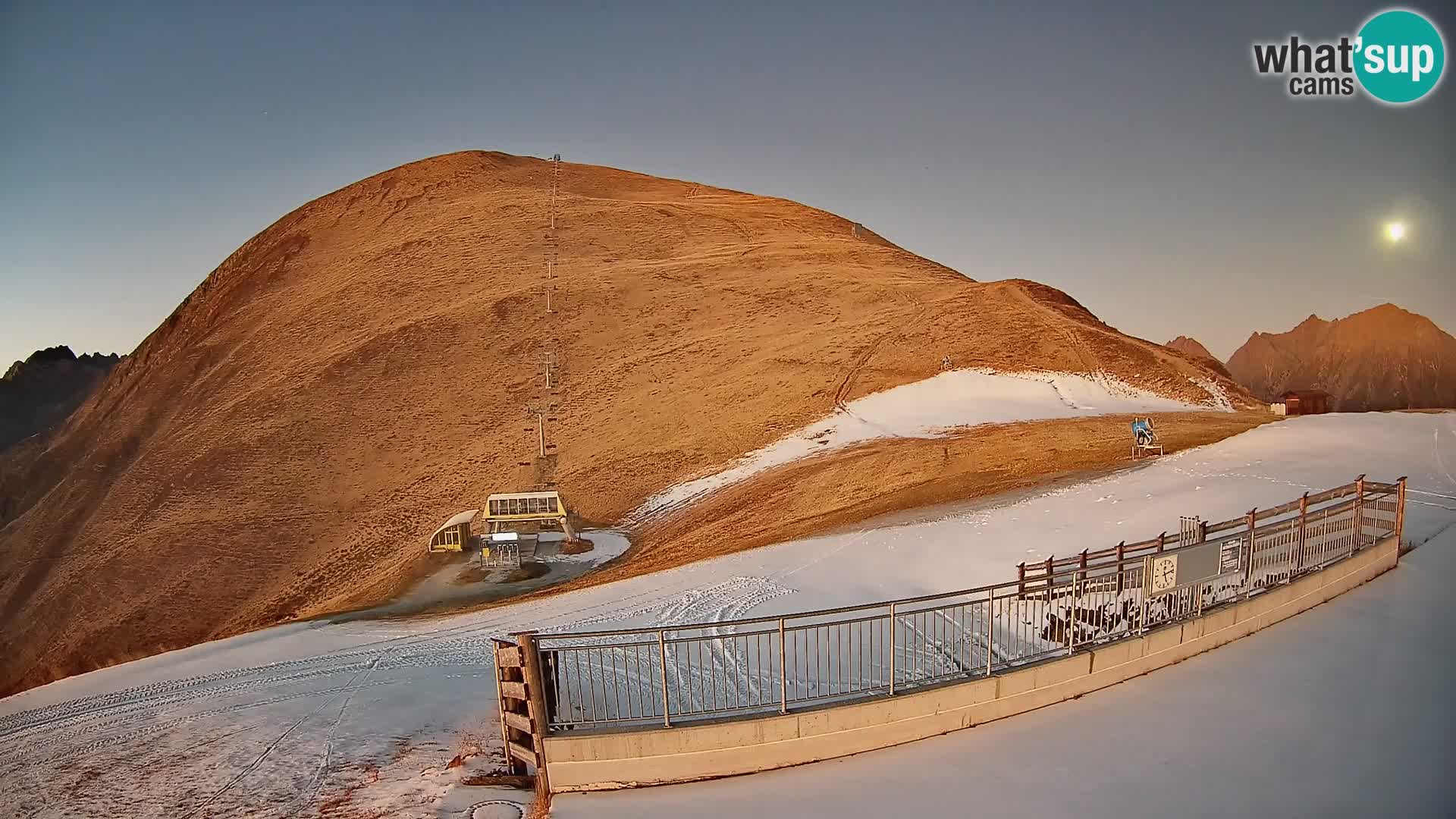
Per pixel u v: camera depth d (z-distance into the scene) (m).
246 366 79.88
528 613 21.14
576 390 64.56
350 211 121.12
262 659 19.58
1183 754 8.94
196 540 50.09
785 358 59.25
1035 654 10.70
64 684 18.36
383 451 59.56
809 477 35.12
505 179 127.94
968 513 23.55
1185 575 11.49
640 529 38.12
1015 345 53.12
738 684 12.08
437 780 10.10
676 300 79.50
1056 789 8.32
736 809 8.16
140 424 74.62
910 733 9.43
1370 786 8.24
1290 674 10.82
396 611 27.16
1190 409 43.25
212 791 10.76
